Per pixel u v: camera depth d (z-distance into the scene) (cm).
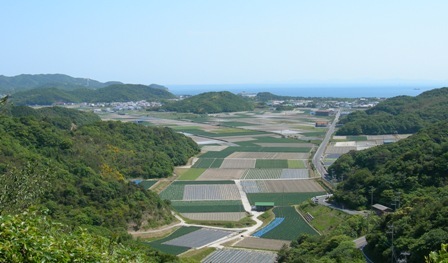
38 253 2128
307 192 16012
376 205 11556
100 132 17912
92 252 2402
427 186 11162
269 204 14338
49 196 9831
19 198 3152
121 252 2664
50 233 2409
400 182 11744
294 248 9394
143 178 17175
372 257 8019
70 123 18388
